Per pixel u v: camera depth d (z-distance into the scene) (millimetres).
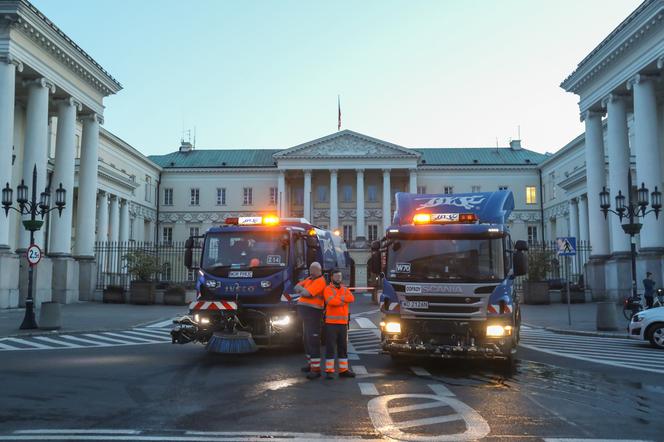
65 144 33844
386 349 11117
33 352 13789
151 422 7035
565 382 10023
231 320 12383
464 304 10875
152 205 67750
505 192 12789
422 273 11203
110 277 37469
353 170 67250
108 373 10680
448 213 12188
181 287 33219
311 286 10531
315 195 70125
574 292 34812
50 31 29859
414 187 66062
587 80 35500
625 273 31219
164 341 16281
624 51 30922
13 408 7785
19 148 34719
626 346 15680
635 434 6629
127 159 59844
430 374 10789
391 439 6336
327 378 10180
